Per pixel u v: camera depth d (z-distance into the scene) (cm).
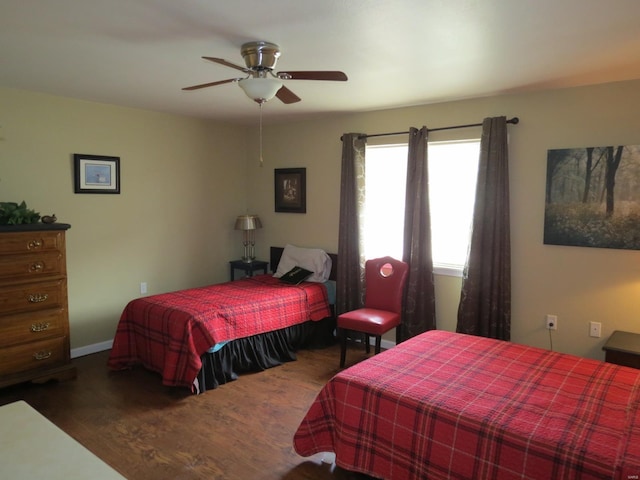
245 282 468
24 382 339
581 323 347
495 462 179
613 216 327
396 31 229
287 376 376
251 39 241
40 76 321
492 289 369
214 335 344
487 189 367
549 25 221
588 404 202
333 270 482
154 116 461
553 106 347
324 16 210
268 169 540
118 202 438
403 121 425
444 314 410
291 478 240
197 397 334
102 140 422
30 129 375
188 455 259
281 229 534
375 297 414
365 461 218
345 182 454
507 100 367
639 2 194
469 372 239
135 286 458
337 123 473
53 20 217
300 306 426
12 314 327
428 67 292
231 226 550
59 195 397
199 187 510
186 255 503
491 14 207
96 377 367
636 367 279
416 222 402
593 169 332
